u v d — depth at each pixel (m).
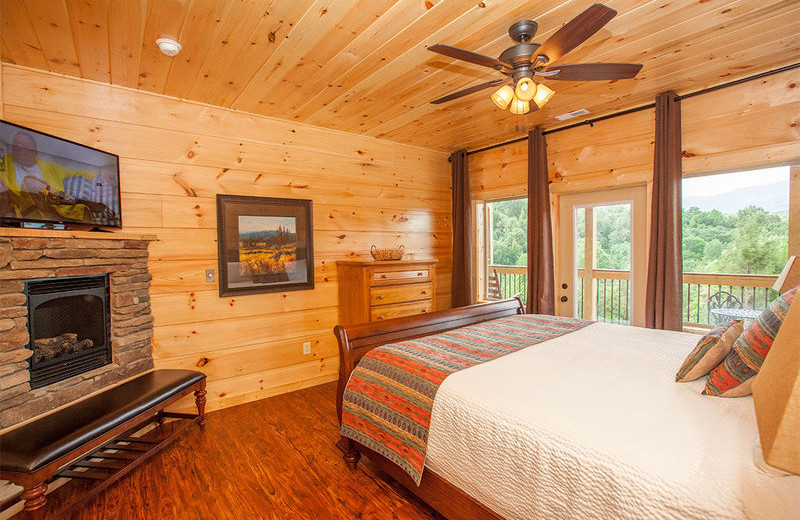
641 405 1.42
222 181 3.16
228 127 3.19
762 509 0.92
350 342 2.29
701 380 1.63
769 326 1.35
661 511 1.02
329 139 3.79
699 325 3.17
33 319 2.02
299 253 3.59
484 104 3.16
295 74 2.56
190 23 1.96
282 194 3.49
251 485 2.13
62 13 1.84
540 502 1.29
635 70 1.92
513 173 4.20
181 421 2.92
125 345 2.55
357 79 2.66
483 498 1.48
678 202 2.94
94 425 1.91
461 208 4.57
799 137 2.54
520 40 2.01
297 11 1.88
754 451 1.09
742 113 2.75
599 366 1.86
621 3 1.86
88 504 1.97
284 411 3.11
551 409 1.42
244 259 3.26
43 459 1.65
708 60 2.50
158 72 2.50
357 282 3.54
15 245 1.88
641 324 3.35
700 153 2.93
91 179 2.43
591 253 3.69
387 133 3.96
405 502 1.99
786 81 2.58
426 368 1.88
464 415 1.56
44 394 2.02
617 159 3.38
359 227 4.03
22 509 1.92
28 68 2.39
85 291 2.31
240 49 2.23
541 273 3.75
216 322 3.15
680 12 1.96
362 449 2.16
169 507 1.95
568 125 3.67
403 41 2.17
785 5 1.90
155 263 2.86
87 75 2.52
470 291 4.54
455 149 4.64
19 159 1.98
